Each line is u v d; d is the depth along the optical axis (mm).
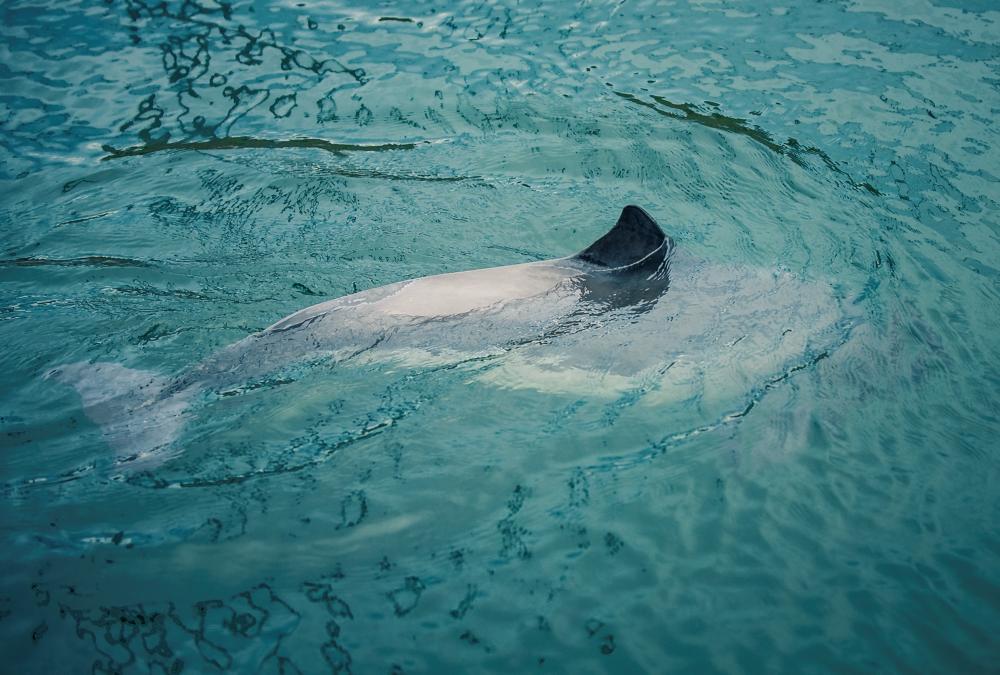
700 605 2969
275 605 2963
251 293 4734
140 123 6547
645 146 6164
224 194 5727
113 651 2807
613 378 3928
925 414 3791
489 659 2777
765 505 3365
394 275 4930
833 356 4074
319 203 5645
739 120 6414
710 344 4070
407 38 7723
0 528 3229
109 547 3170
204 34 7766
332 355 3979
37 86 6965
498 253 5160
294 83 7078
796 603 2975
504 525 3283
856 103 6566
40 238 5227
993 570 3086
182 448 3592
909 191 5555
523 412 3787
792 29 7695
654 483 3469
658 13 8055
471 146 6270
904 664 2762
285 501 3369
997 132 6152
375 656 2783
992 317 4395
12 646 2820
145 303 4613
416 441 3641
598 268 4355
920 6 8039
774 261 4848
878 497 3398
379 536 3230
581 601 2980
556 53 7441
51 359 4145
